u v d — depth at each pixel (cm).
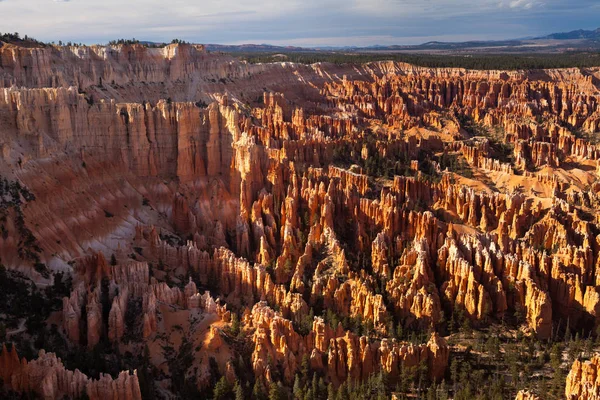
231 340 8450
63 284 9075
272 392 7631
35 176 10525
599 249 11381
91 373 7575
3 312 8162
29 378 6819
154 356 8094
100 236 10938
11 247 9212
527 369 8688
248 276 10075
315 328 8606
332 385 8069
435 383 8288
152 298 8556
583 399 7056
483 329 9838
